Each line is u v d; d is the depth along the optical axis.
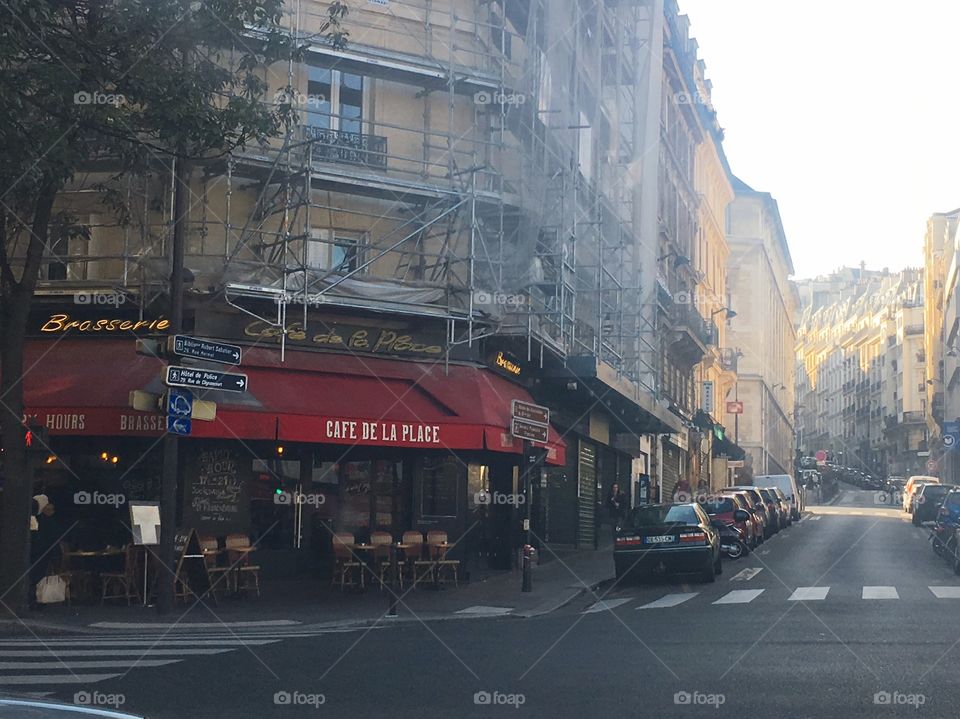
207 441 22.64
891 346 125.75
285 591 21.42
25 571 17.36
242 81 20.05
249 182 23.58
